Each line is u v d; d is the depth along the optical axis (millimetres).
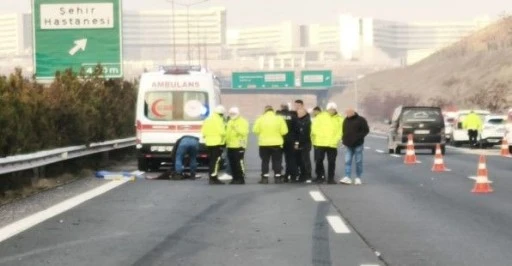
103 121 31500
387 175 26484
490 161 34281
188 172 28359
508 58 158250
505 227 13867
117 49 36781
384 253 11227
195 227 13938
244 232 13320
